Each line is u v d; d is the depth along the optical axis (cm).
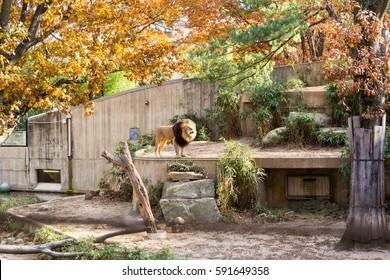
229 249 1018
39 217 1430
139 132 2091
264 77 1781
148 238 1137
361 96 1020
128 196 1639
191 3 1922
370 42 1012
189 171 1360
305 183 1381
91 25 1539
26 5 1508
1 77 1291
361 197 995
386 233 998
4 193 2341
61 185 2258
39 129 2314
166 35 1948
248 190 1327
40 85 1420
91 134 2191
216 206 1283
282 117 1662
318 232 1147
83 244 1029
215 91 1950
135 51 1609
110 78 2588
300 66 1939
